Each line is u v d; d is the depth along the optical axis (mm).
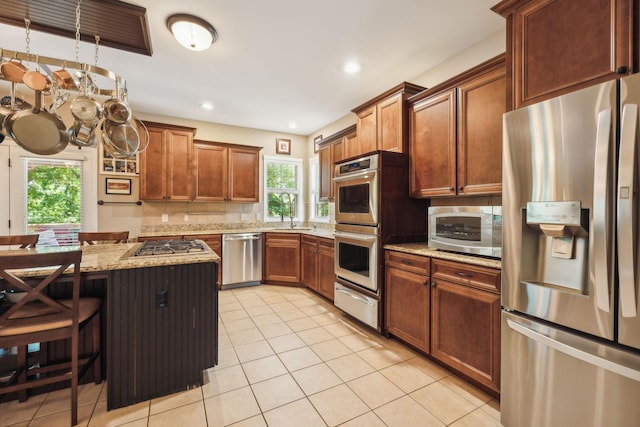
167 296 1710
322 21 2059
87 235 2506
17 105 1996
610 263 1070
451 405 1657
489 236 1786
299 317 2977
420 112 2441
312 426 1499
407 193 2580
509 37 1511
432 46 2377
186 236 3777
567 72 1274
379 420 1542
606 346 1099
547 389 1280
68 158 3537
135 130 2152
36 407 1604
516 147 1379
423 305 2107
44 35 2199
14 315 1504
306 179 5156
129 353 1630
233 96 3406
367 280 2562
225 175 4223
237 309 3207
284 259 4137
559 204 1206
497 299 1635
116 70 2770
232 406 1643
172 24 2018
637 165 1004
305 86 3135
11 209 3281
